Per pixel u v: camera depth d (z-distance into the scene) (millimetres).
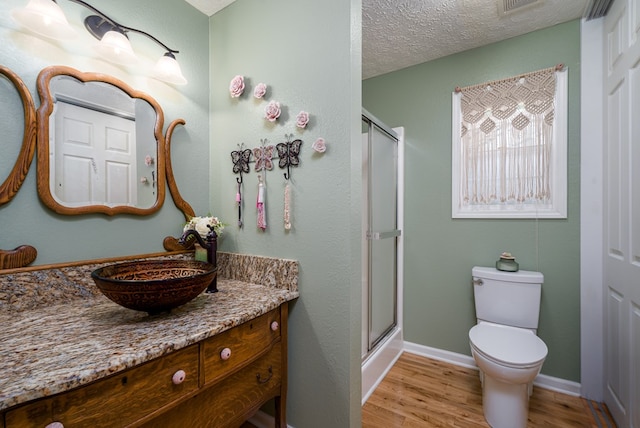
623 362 1380
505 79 1919
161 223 1439
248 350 1058
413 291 2281
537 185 1837
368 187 1859
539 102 1823
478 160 2023
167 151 1448
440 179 2168
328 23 1221
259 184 1423
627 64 1355
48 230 1076
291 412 1350
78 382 608
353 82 1181
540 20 1740
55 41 1087
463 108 2072
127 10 1304
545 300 1817
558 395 1726
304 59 1287
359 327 1250
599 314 1649
